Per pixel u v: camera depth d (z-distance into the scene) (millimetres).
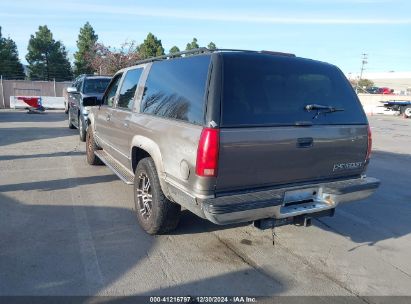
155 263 3875
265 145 3541
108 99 6430
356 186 4078
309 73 4074
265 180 3654
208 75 3574
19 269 3646
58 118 18109
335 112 4090
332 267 3975
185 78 3934
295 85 3928
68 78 42906
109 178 6949
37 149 9711
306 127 3797
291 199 3854
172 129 3816
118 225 4793
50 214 5109
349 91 4320
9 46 40156
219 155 3346
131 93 5289
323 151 3943
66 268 3701
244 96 3570
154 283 3512
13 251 4004
